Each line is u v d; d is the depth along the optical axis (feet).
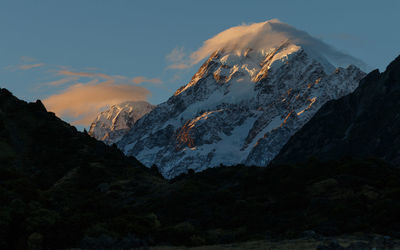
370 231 220.84
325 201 264.11
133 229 233.55
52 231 213.05
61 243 210.18
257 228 252.83
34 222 213.87
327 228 222.69
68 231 214.90
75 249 200.13
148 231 235.81
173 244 225.15
